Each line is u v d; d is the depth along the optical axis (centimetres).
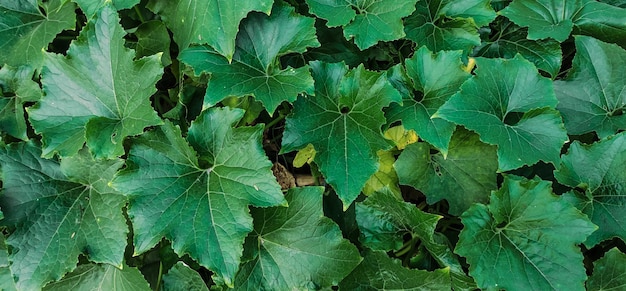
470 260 89
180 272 94
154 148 90
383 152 99
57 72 93
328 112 94
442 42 99
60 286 95
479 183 96
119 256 92
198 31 92
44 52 93
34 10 100
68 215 93
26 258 92
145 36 101
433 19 100
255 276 93
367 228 95
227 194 90
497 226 92
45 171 94
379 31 96
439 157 97
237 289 92
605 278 92
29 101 97
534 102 92
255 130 89
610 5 100
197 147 91
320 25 102
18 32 99
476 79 91
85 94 93
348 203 90
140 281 94
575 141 93
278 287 93
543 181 89
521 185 89
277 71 95
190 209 89
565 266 88
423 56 95
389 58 103
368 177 91
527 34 102
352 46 103
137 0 95
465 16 99
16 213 93
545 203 89
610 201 93
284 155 104
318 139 93
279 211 92
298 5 101
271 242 93
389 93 92
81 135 91
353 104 94
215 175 91
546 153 89
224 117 91
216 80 92
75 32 104
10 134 96
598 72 97
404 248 97
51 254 92
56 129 92
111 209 93
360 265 94
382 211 94
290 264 93
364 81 94
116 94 92
